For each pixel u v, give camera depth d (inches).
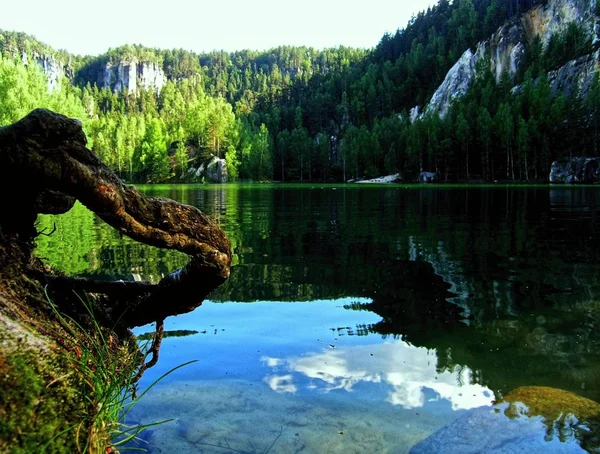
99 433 71.4
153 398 126.7
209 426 113.3
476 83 3855.8
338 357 157.8
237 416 118.6
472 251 358.9
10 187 78.7
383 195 1268.5
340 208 800.3
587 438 107.3
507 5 4690.0
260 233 463.5
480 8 5260.8
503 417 118.0
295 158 3865.7
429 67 5073.8
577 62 3405.5
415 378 142.3
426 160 3235.7
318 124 5177.2
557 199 1002.1
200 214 96.7
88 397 69.9
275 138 4448.8
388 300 226.1
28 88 1897.1
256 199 1117.1
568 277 271.4
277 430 112.8
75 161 77.0
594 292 237.9
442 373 145.6
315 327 187.0
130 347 109.5
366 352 162.6
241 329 183.8
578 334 179.5
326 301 223.5
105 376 79.4
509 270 291.9
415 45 5620.1
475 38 4645.7
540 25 4237.2
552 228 495.8
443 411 122.7
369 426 115.6
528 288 247.9
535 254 345.7
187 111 4453.7
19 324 69.4
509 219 592.1
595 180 2395.4
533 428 112.0
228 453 102.7
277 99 6092.5
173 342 169.2
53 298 90.9
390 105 4948.3
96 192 79.7
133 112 6092.5
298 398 128.9
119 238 410.6
